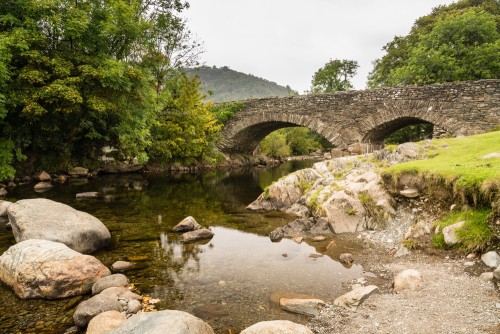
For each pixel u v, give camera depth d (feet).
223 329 14.96
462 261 20.59
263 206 44.78
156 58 91.81
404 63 126.00
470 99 72.43
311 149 227.61
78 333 14.83
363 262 23.35
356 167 46.26
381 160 45.32
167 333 10.93
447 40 104.06
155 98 89.61
